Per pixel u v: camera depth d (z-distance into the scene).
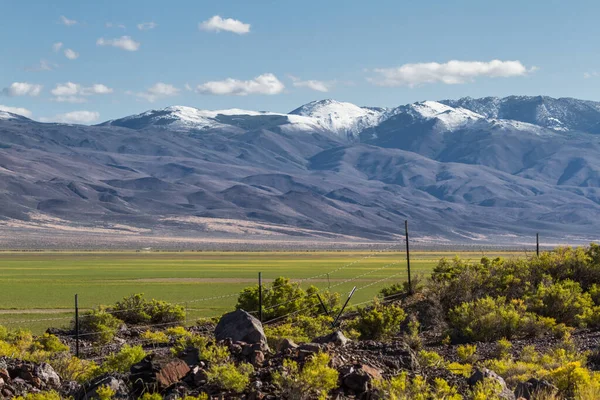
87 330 59.81
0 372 25.34
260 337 31.42
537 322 51.56
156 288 150.00
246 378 22.53
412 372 25.92
